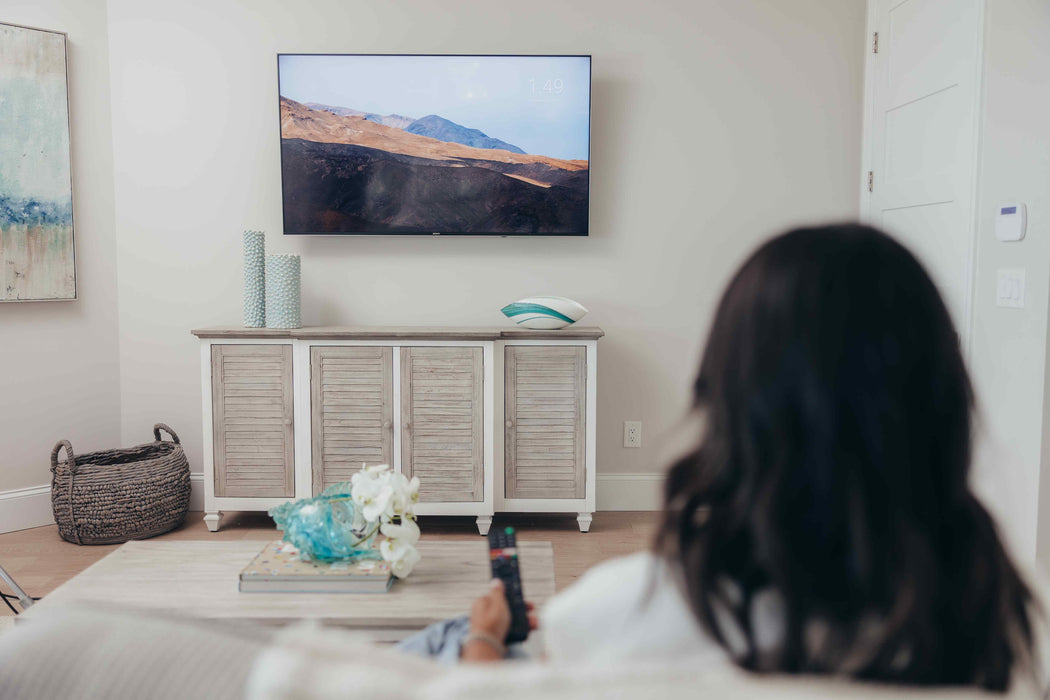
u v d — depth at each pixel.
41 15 3.37
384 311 3.63
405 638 1.62
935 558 0.51
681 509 0.58
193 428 3.67
